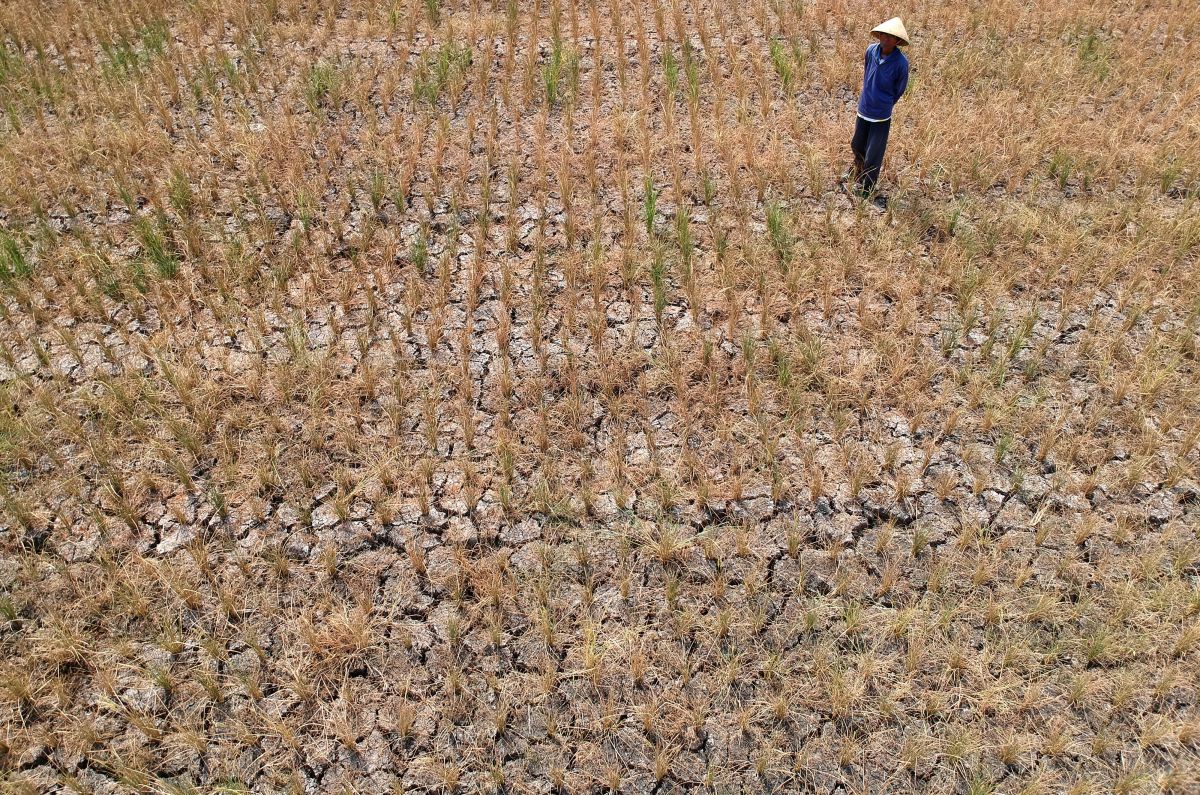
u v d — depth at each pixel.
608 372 5.25
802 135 7.38
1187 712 3.74
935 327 5.56
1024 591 4.17
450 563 4.34
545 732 3.74
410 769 3.63
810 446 4.84
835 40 8.88
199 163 7.01
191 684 3.87
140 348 5.38
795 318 5.62
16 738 3.66
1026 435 4.89
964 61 8.34
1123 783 3.50
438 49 8.70
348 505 4.61
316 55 8.63
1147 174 6.83
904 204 6.57
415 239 6.31
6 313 5.58
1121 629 3.99
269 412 5.04
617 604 4.17
